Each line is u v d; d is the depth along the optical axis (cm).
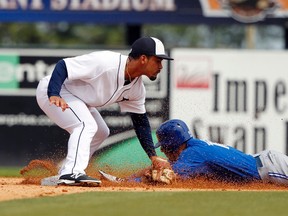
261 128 4891
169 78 4791
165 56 2578
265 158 2695
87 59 2561
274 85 4891
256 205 2145
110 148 4569
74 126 2605
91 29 10450
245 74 4869
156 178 2616
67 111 2602
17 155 4866
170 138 2688
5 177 3416
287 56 4881
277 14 5084
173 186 2619
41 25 10394
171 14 5081
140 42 2567
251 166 2688
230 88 4859
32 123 4853
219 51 4834
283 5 5084
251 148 4878
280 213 2011
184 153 2667
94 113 2777
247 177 2686
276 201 2242
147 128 2723
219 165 2647
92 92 2620
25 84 4853
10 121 4859
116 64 2564
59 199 2219
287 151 4894
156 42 2583
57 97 2528
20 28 10338
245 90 4872
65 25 10400
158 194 2331
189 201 2181
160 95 4769
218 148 2673
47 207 2055
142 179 2688
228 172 2664
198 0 5084
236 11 5084
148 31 10275
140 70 2578
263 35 10112
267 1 5078
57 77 2539
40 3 5084
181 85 4800
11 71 4853
